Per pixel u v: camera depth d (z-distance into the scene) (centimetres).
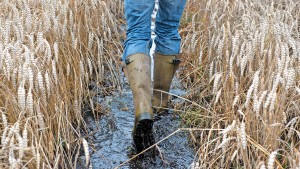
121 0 543
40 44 302
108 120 345
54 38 344
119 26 483
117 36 450
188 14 504
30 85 264
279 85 300
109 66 391
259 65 315
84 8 427
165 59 320
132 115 353
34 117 268
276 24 343
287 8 433
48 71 296
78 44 386
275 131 262
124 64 302
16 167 222
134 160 299
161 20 310
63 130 296
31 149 241
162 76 325
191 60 412
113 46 449
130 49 285
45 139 271
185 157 306
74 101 329
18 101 261
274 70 312
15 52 288
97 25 429
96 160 302
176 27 316
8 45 286
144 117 266
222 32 379
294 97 306
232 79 302
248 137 253
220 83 328
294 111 312
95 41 411
